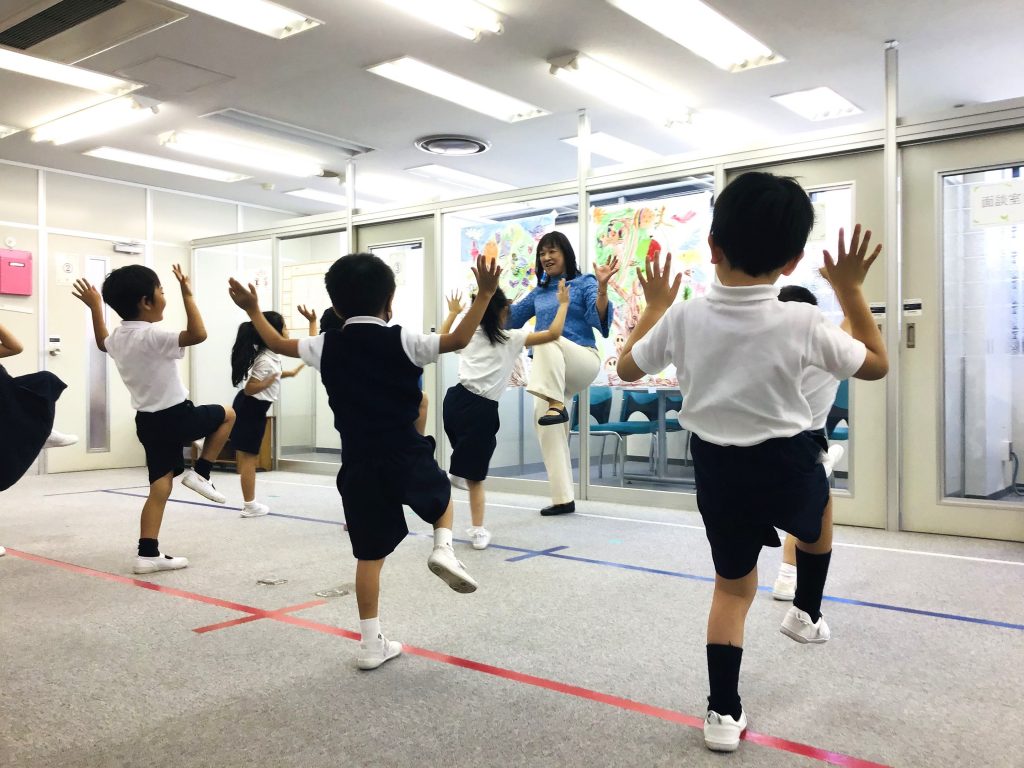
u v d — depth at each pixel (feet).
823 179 15.30
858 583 10.62
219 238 26.50
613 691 6.94
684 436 17.67
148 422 11.55
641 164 17.33
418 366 7.35
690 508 16.56
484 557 12.19
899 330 14.40
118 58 15.94
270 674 7.39
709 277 16.43
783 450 5.58
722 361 5.65
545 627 8.75
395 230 22.24
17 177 23.58
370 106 18.85
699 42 15.20
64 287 24.54
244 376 15.98
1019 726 6.19
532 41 15.21
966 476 14.05
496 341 12.62
